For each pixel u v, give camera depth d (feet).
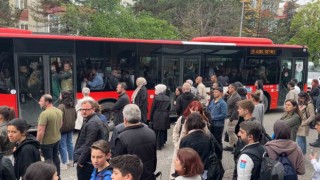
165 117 32.22
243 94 31.55
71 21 75.05
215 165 15.97
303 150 27.76
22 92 33.81
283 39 126.72
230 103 30.48
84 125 18.34
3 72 33.22
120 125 17.20
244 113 20.59
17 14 88.63
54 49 35.42
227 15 112.27
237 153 16.76
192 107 20.06
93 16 75.92
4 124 17.93
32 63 34.37
